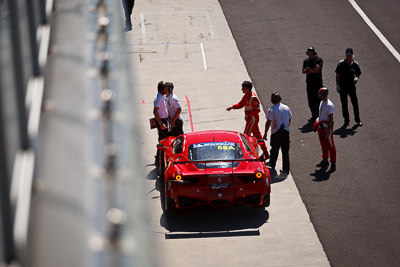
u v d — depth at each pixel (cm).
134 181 686
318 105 3797
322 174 3194
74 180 677
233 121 3838
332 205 2888
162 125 3262
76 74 906
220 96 4209
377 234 2644
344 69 3709
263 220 2750
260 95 4241
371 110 3984
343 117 3862
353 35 5225
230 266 2391
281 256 2469
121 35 1103
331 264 2423
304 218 2775
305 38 5175
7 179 559
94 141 747
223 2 6028
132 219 623
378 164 3288
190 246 2536
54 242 588
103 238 594
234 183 2664
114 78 914
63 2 1200
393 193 2989
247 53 4938
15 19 705
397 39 5150
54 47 979
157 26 5453
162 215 2788
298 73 4569
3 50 714
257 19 5591
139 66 4691
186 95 4225
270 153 3197
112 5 1212
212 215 2792
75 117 793
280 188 3052
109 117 801
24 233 577
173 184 2680
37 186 665
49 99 824
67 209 634
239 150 2816
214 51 4969
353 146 3509
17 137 691
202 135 2950
